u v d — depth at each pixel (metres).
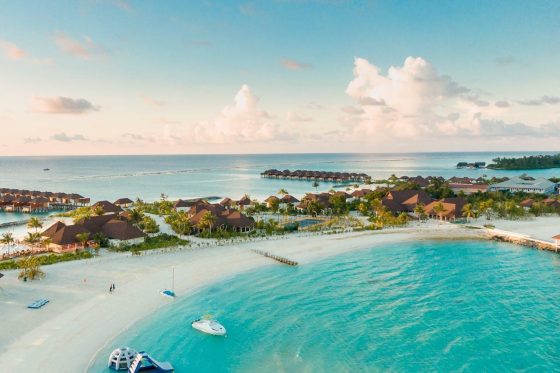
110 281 62.53
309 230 105.94
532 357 43.59
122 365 39.94
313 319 52.84
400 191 143.62
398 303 58.31
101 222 93.88
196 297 59.06
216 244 87.69
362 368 41.59
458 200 131.25
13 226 119.94
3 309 51.12
